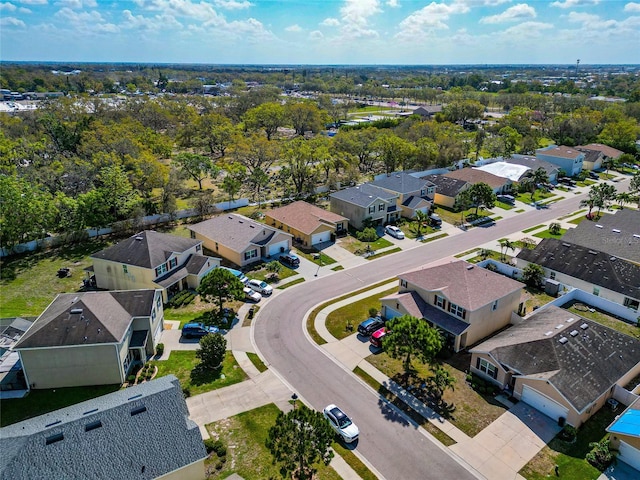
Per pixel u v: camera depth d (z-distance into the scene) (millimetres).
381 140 96000
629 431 27891
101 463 23672
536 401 32531
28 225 57906
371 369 37031
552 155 100062
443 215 75000
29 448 23469
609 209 77250
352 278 52844
